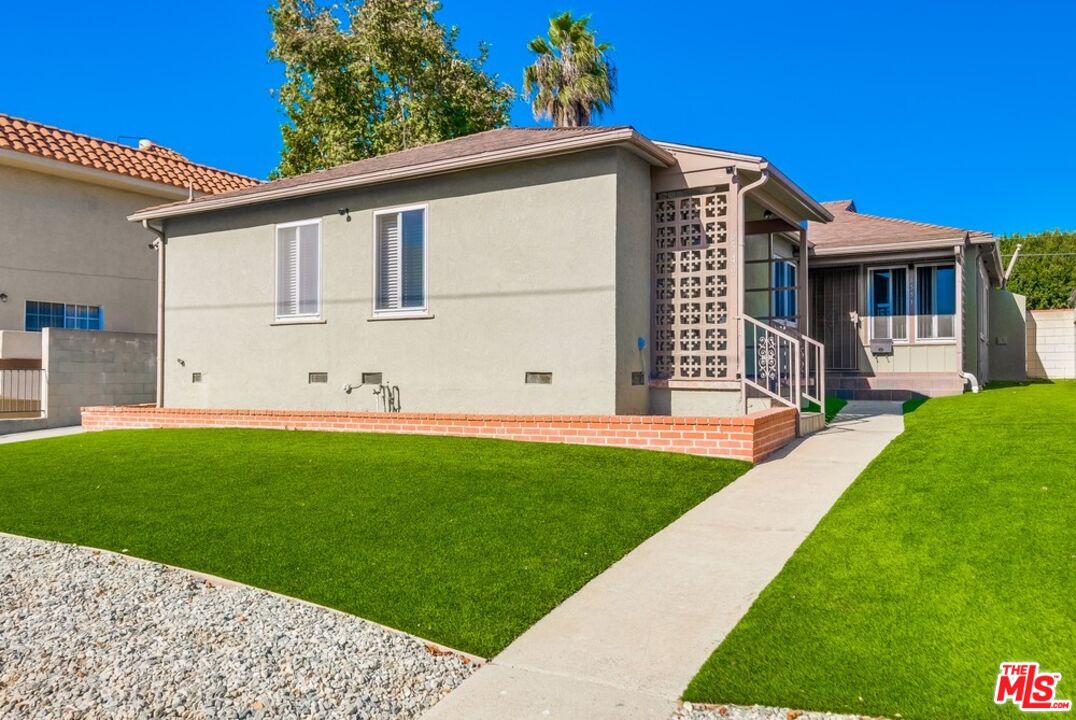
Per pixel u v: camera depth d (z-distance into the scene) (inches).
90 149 707.4
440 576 198.1
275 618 176.6
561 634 165.5
